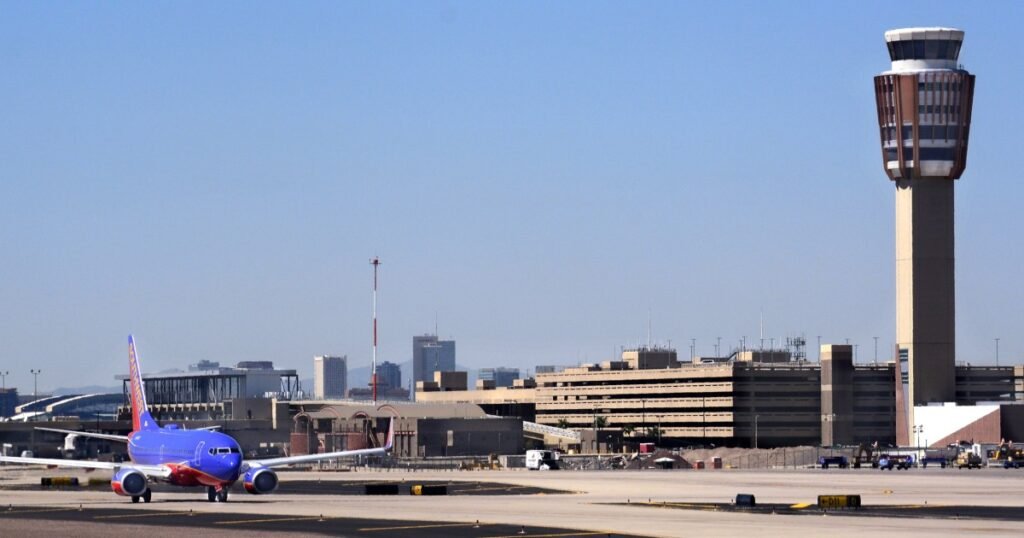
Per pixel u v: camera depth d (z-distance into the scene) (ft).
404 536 383.65
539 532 395.34
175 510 497.87
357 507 519.60
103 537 384.47
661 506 527.40
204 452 539.29
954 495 627.87
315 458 589.73
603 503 552.41
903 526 412.16
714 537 374.63
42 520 449.48
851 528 405.39
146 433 593.83
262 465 567.59
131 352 650.43
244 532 397.60
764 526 412.98
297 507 517.96
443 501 570.05
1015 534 381.40
